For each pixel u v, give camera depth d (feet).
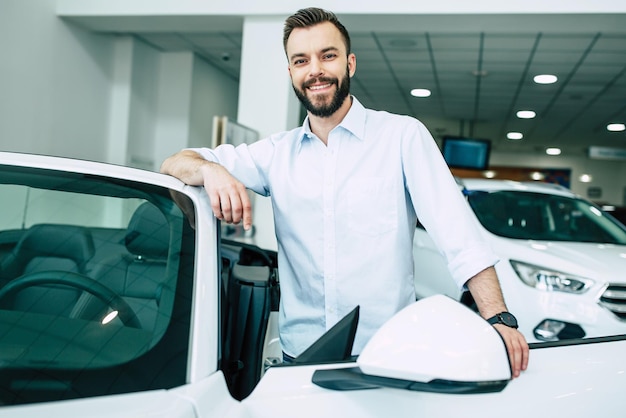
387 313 4.33
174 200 3.98
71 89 20.29
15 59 17.62
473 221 4.10
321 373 2.96
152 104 24.59
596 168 56.08
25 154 4.23
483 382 2.68
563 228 12.34
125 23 19.35
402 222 4.37
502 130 42.52
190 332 3.07
